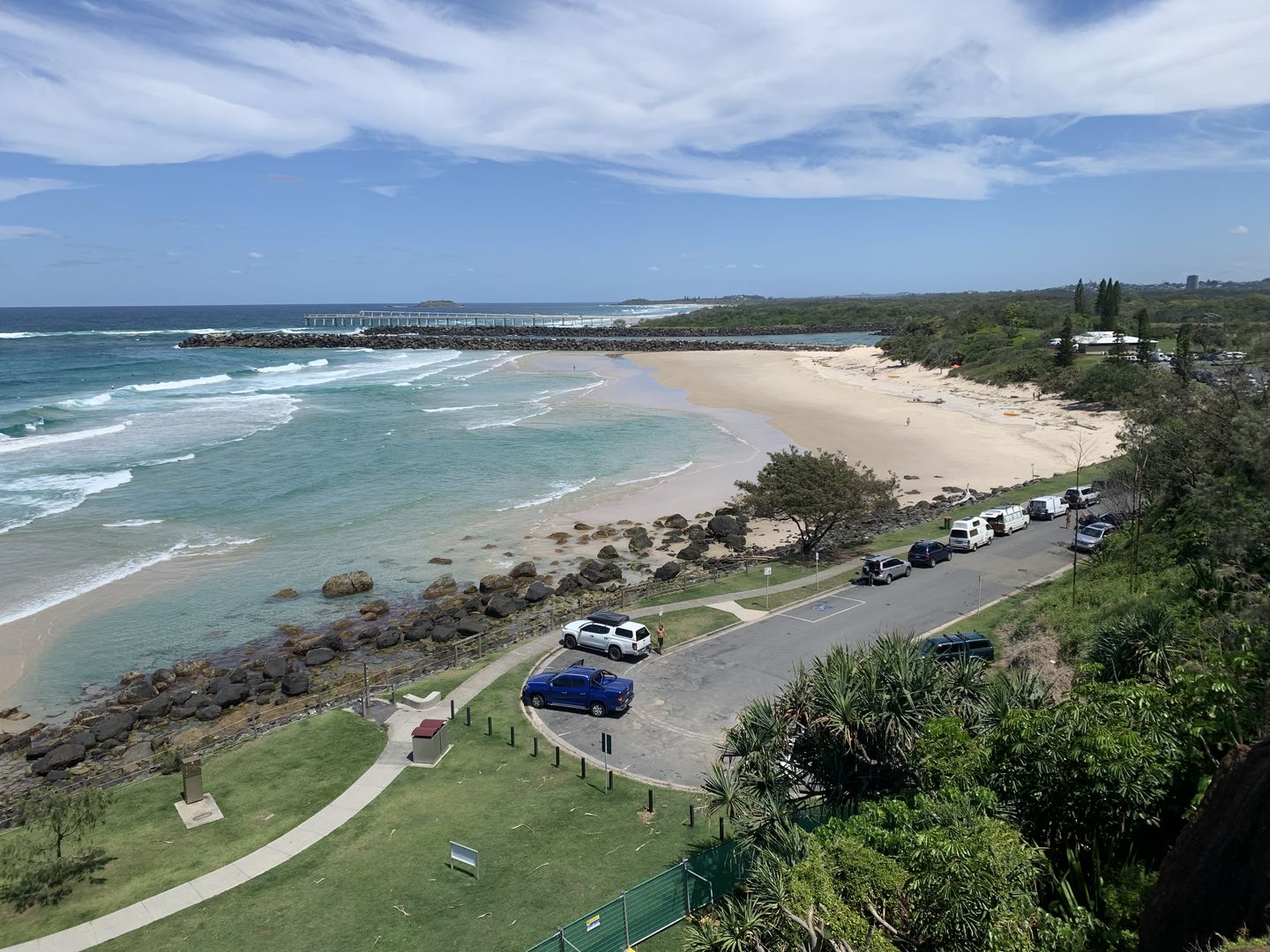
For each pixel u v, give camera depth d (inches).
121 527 2071.9
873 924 475.5
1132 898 524.1
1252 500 1063.6
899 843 521.0
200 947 709.9
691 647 1330.0
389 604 1688.0
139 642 1503.4
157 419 3408.0
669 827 861.2
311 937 717.3
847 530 1967.3
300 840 860.0
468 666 1310.3
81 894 782.5
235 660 1445.6
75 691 1339.8
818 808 710.5
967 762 602.2
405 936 713.6
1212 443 1334.9
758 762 737.6
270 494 2389.3
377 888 778.2
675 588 1641.2
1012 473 2696.9
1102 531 1734.7
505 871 797.2
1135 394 2085.4
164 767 1031.6
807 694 751.7
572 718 1111.6
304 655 1457.9
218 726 1231.5
